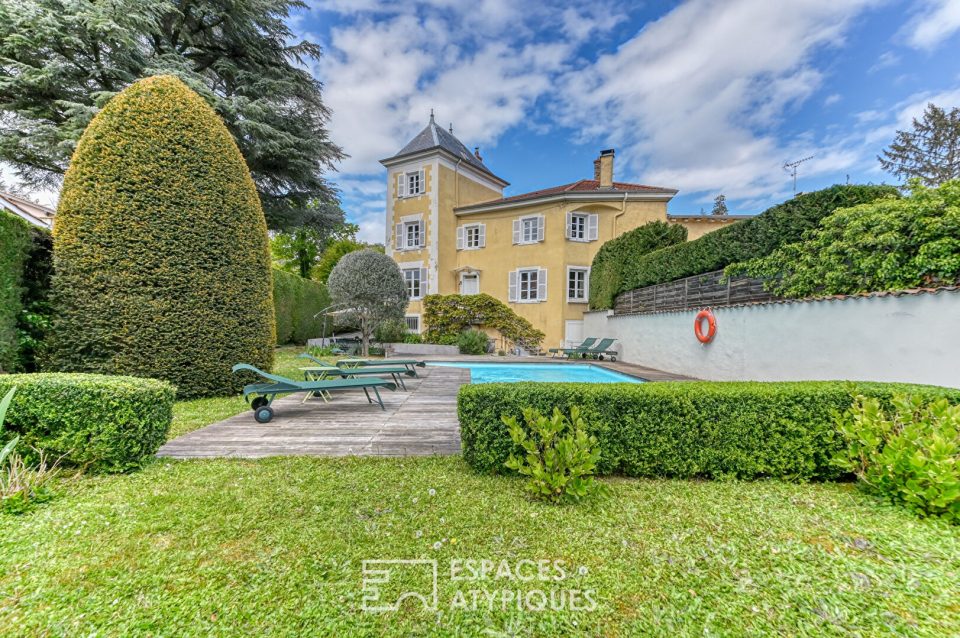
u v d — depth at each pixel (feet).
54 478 9.70
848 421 10.27
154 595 5.75
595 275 51.03
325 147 47.98
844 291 17.67
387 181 65.82
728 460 10.63
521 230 58.95
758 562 6.73
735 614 5.53
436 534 7.56
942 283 13.94
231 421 16.15
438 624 5.39
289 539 7.27
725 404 10.66
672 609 5.64
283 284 49.93
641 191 53.88
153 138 19.38
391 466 11.05
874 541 7.37
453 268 63.67
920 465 8.43
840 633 5.16
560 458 9.25
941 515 8.22
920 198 15.02
